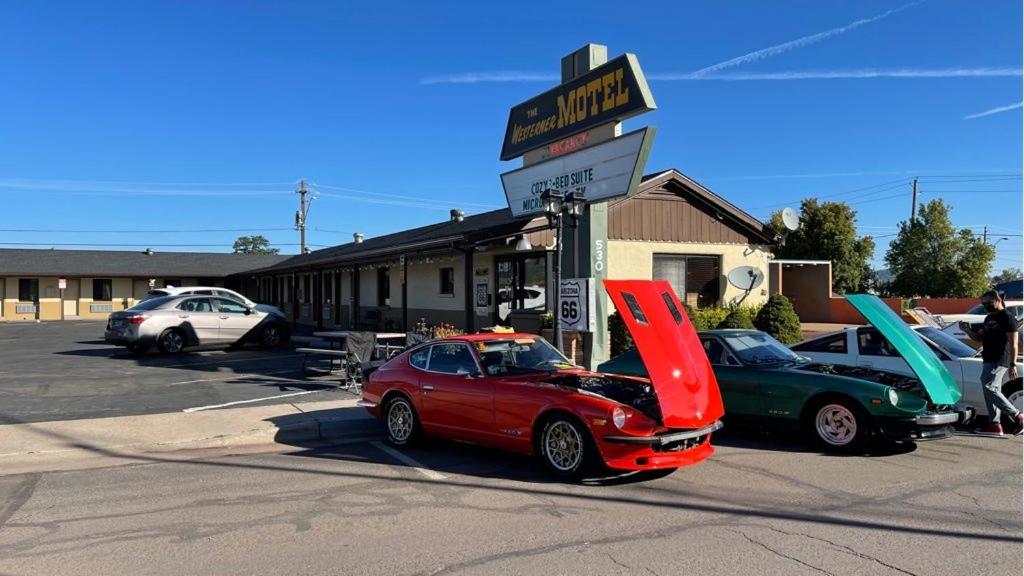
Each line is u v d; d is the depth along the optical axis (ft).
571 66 38.50
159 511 18.21
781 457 24.43
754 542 15.65
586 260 36.88
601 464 20.61
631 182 32.94
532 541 15.78
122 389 39.40
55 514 17.98
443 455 24.93
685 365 21.26
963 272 110.63
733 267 60.08
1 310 130.82
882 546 15.37
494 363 24.45
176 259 157.58
